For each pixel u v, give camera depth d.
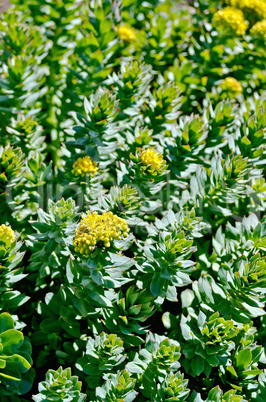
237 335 2.28
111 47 2.95
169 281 2.16
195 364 2.08
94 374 1.99
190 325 2.17
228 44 3.45
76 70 3.01
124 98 2.71
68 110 3.06
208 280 2.27
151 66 3.56
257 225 2.36
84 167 2.35
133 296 2.10
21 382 1.97
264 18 3.68
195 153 2.58
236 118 2.90
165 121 2.83
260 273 2.09
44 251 2.22
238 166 2.43
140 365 2.04
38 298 2.53
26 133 2.67
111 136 2.68
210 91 3.50
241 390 2.04
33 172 2.49
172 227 2.26
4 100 2.77
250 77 3.69
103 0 2.79
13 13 3.17
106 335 1.99
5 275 1.98
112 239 1.86
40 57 3.00
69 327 2.20
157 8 3.96
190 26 3.85
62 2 3.13
